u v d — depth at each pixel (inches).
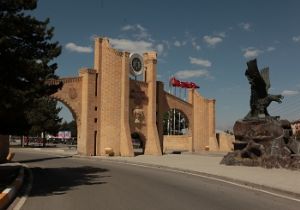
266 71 1317.7
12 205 507.8
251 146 1233.4
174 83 2711.6
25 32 757.3
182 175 956.0
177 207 498.9
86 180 811.4
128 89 1930.4
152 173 996.6
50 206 500.1
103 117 1870.1
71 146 2893.7
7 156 1391.5
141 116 2011.6
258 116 1284.4
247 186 751.1
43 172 989.8
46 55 823.1
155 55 2080.5
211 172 992.9
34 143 3563.0
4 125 1047.6
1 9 711.1
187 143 2751.0
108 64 1894.7
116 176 901.2
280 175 920.3
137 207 494.6
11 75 697.0
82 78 1850.4
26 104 836.6
